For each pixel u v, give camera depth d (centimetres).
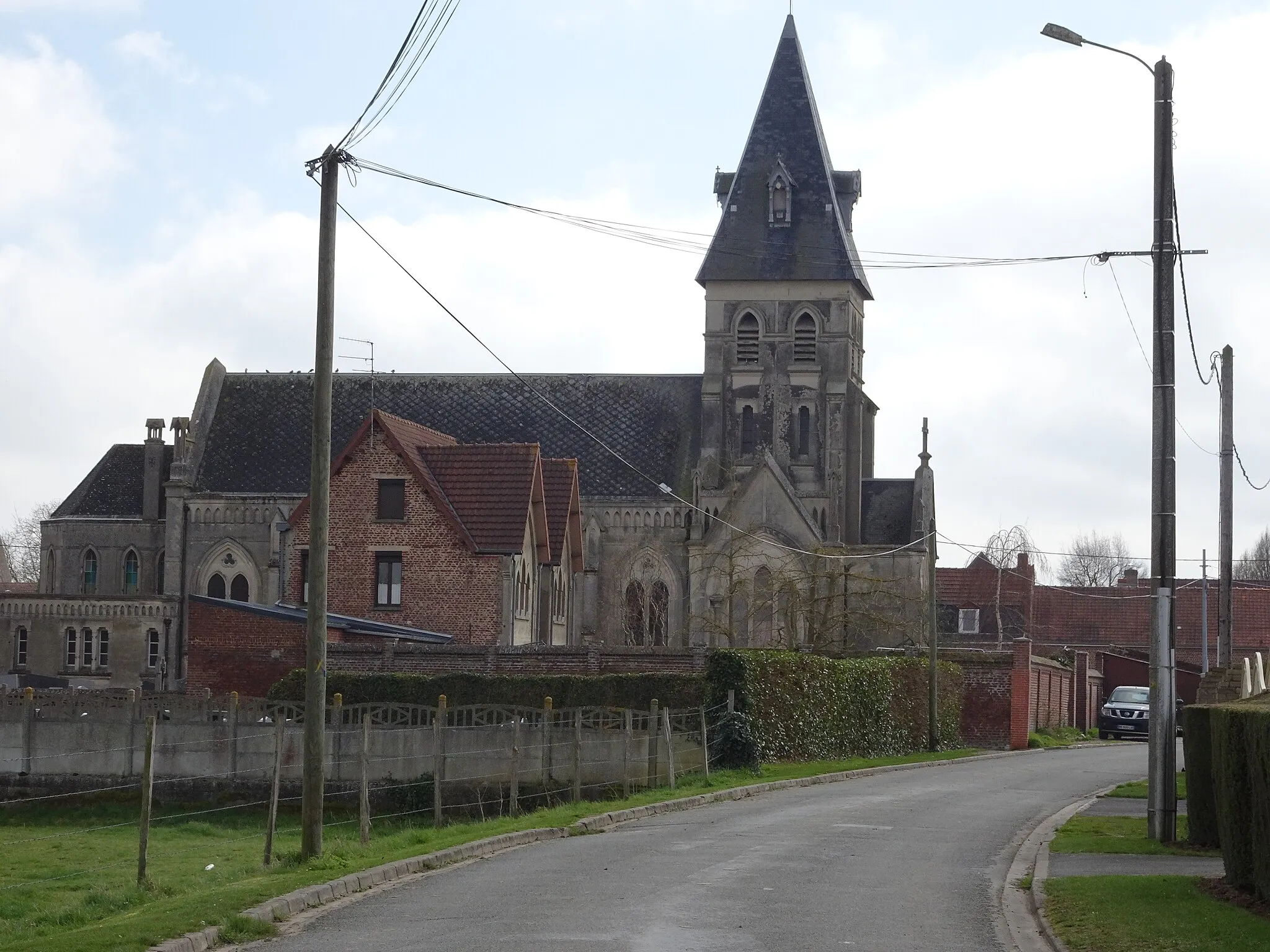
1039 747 6178
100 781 4109
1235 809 1989
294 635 5038
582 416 8650
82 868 2984
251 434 8525
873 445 8981
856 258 8662
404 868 2234
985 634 10069
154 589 8462
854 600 7900
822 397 8306
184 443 8319
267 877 2186
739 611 7900
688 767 3950
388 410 8731
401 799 3888
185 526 8300
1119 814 3103
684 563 8206
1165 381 2780
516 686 4384
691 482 8325
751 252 8375
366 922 1777
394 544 5800
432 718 4381
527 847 2545
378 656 4872
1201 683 4672
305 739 2486
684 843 2542
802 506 7994
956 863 2355
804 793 3653
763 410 8331
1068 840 2627
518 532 5819
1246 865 1972
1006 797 3541
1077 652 8031
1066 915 1819
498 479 5931
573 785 3591
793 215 8419
